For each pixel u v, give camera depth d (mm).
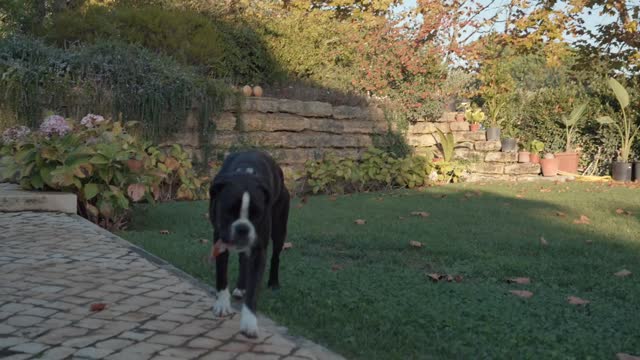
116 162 4031
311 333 2070
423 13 9328
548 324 2246
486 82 9734
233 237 1827
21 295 2283
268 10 10031
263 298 2471
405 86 8438
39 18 9242
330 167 6730
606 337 2141
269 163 2346
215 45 7332
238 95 6270
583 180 8703
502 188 7137
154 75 5742
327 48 8867
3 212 3863
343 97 7867
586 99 9609
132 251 3033
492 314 2338
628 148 8953
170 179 5602
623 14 9445
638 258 3490
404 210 5191
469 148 8875
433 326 2188
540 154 9422
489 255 3436
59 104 5348
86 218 4133
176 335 1932
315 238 3848
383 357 1897
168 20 7000
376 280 2818
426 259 3359
